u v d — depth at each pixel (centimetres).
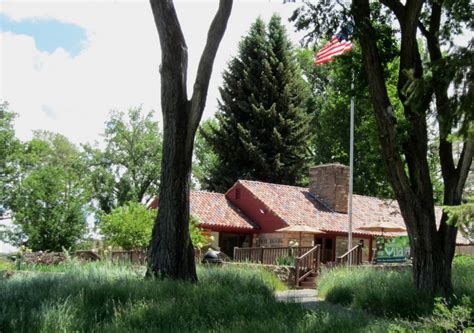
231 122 4691
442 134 906
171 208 1381
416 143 1357
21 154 5622
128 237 2631
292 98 4816
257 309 980
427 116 1210
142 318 884
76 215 3278
